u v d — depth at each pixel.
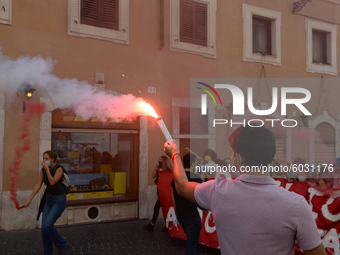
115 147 7.62
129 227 6.86
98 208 7.29
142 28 7.96
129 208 7.66
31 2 6.68
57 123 6.91
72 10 7.05
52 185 4.34
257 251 1.17
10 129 6.41
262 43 10.36
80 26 7.11
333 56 11.53
